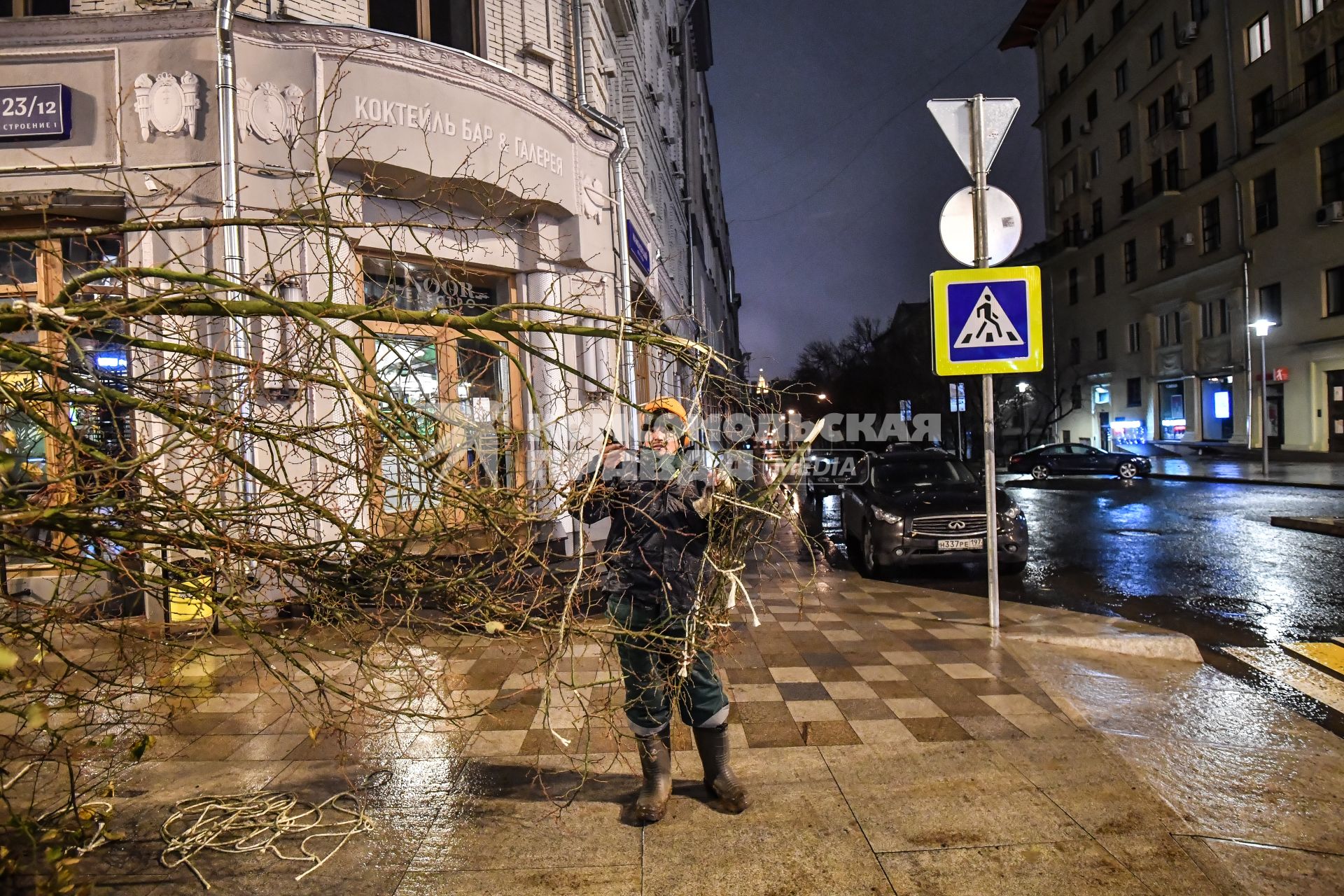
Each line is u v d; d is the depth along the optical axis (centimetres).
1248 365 2870
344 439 293
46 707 227
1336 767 338
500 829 287
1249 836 278
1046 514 1453
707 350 271
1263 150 2775
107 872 258
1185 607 692
